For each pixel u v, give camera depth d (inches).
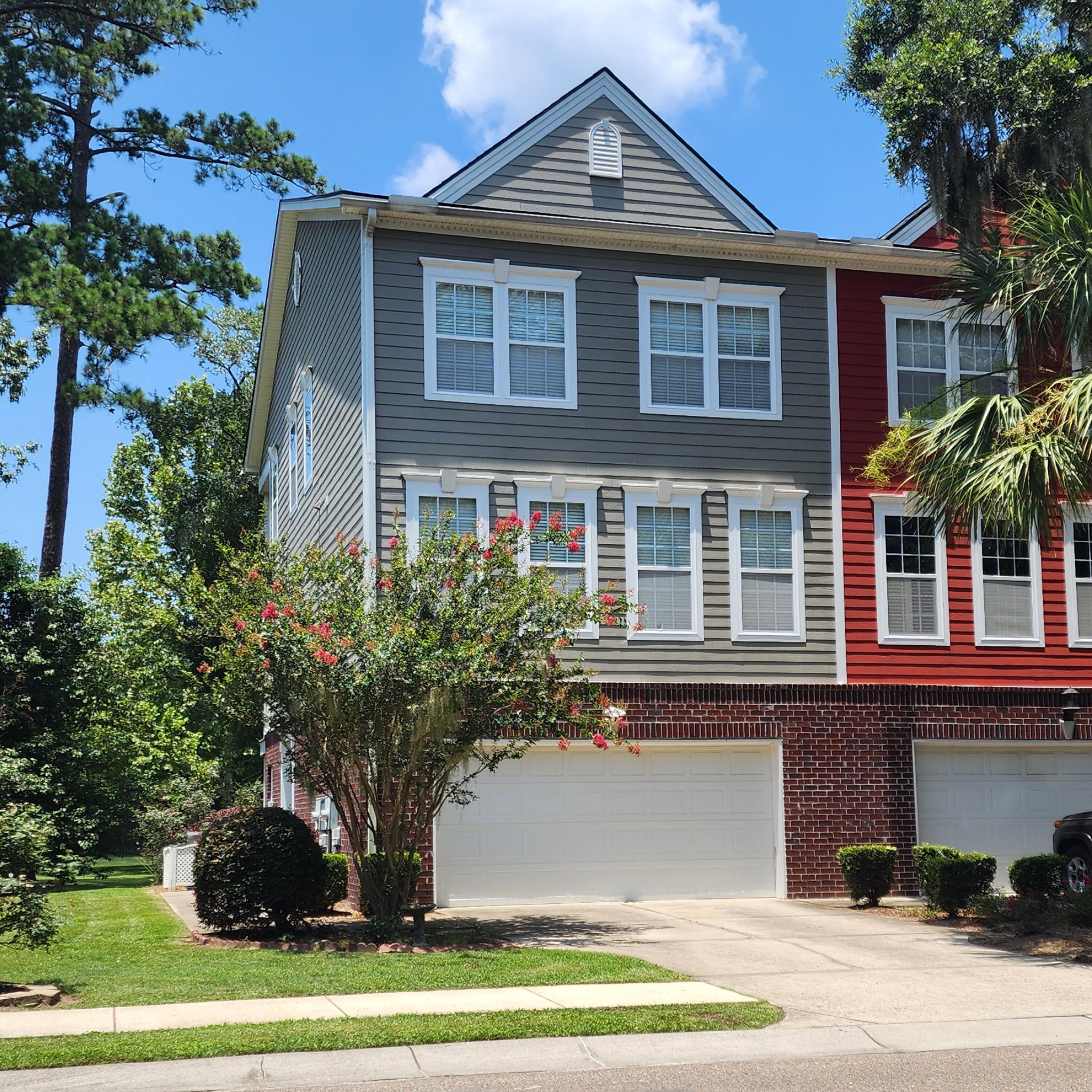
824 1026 412.5
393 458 749.9
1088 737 842.8
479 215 773.9
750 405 822.5
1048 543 589.3
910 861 800.9
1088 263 581.3
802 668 807.7
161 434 1685.5
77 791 1036.5
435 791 649.0
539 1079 349.4
